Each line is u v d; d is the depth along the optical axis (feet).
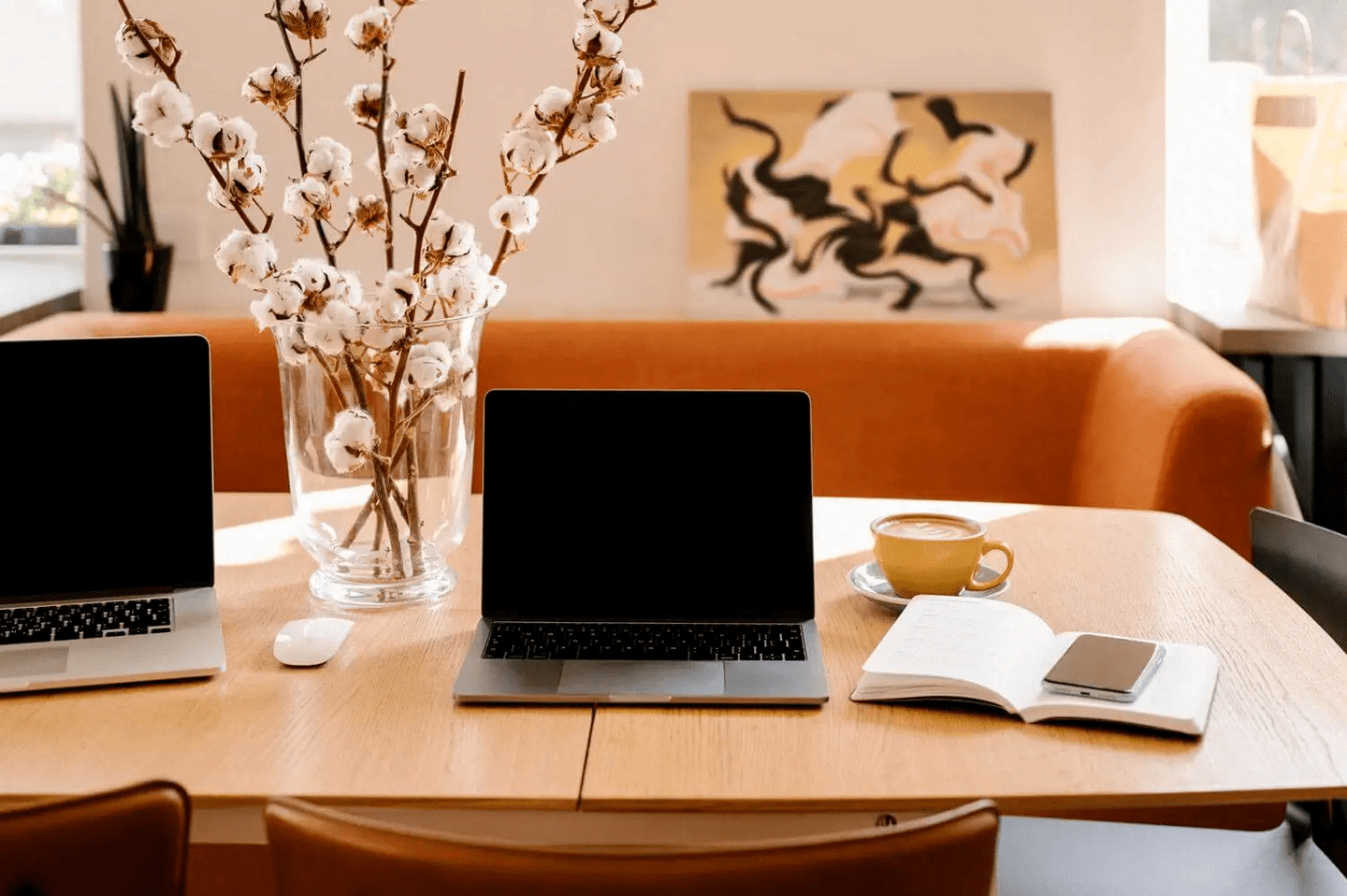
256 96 4.38
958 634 4.09
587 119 4.34
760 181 9.27
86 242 9.46
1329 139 8.34
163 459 4.56
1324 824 4.72
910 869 2.48
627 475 4.50
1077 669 3.82
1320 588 5.13
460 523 4.74
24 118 9.68
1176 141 9.50
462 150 9.29
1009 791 3.29
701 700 3.81
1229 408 7.13
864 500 5.90
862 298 9.32
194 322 8.82
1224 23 9.21
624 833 3.43
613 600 4.44
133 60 4.15
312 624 4.18
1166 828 4.88
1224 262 9.46
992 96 9.23
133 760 3.45
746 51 9.24
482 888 2.42
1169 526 5.52
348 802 3.26
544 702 3.83
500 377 8.75
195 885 6.46
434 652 4.22
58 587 4.48
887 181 9.26
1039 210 9.27
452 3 9.12
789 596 4.43
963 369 8.64
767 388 8.70
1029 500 8.67
